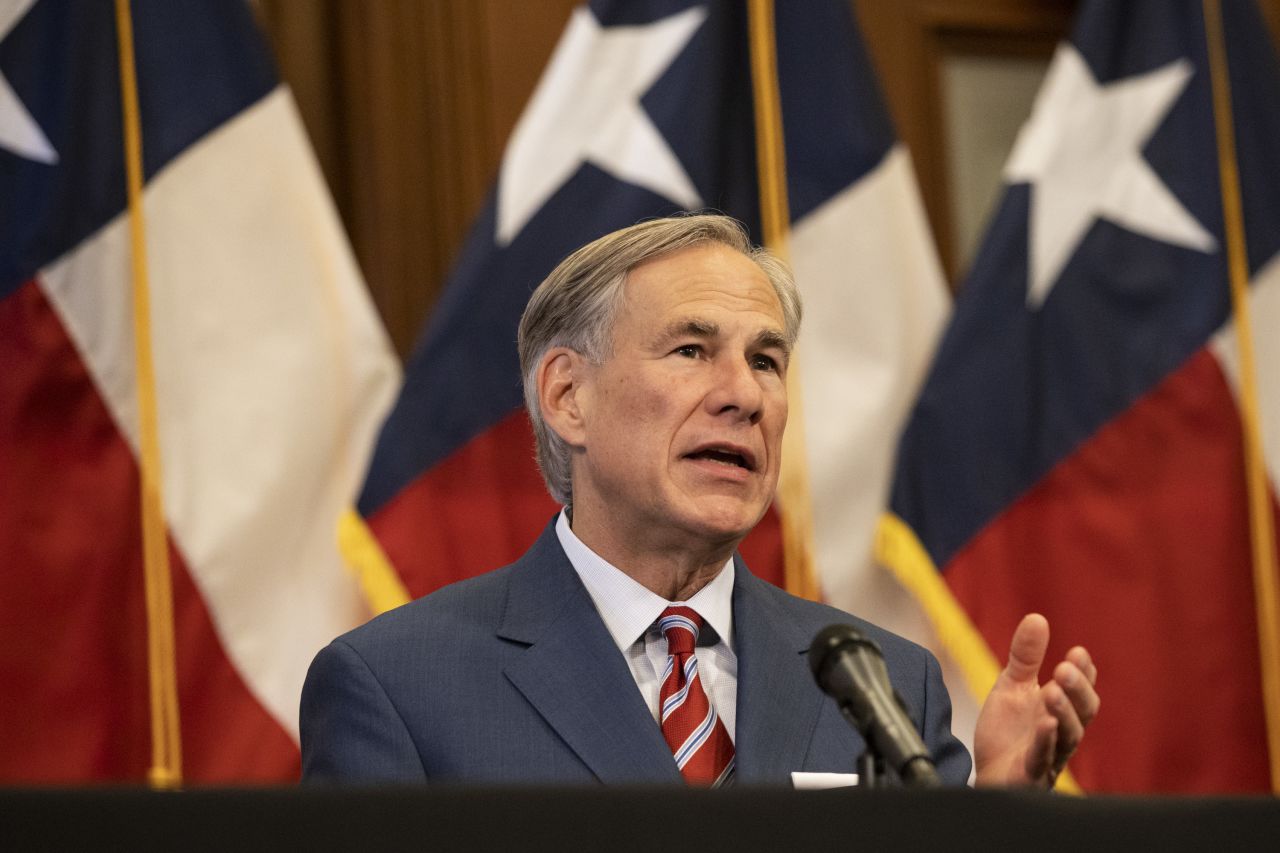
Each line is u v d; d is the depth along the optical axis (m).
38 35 11.65
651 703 6.96
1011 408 12.70
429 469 11.70
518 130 12.55
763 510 7.17
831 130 13.04
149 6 11.95
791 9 13.19
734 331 7.20
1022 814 3.70
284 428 11.74
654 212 12.38
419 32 14.38
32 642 10.85
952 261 15.55
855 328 12.88
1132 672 12.55
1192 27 13.77
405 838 3.55
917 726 7.18
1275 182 13.63
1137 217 13.36
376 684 6.64
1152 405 13.02
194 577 11.35
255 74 12.12
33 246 11.30
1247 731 12.62
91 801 3.51
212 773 11.16
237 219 11.87
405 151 14.18
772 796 3.67
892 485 12.38
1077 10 16.16
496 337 12.03
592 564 7.24
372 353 12.13
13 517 10.94
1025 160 13.36
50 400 11.18
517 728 6.59
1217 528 12.88
